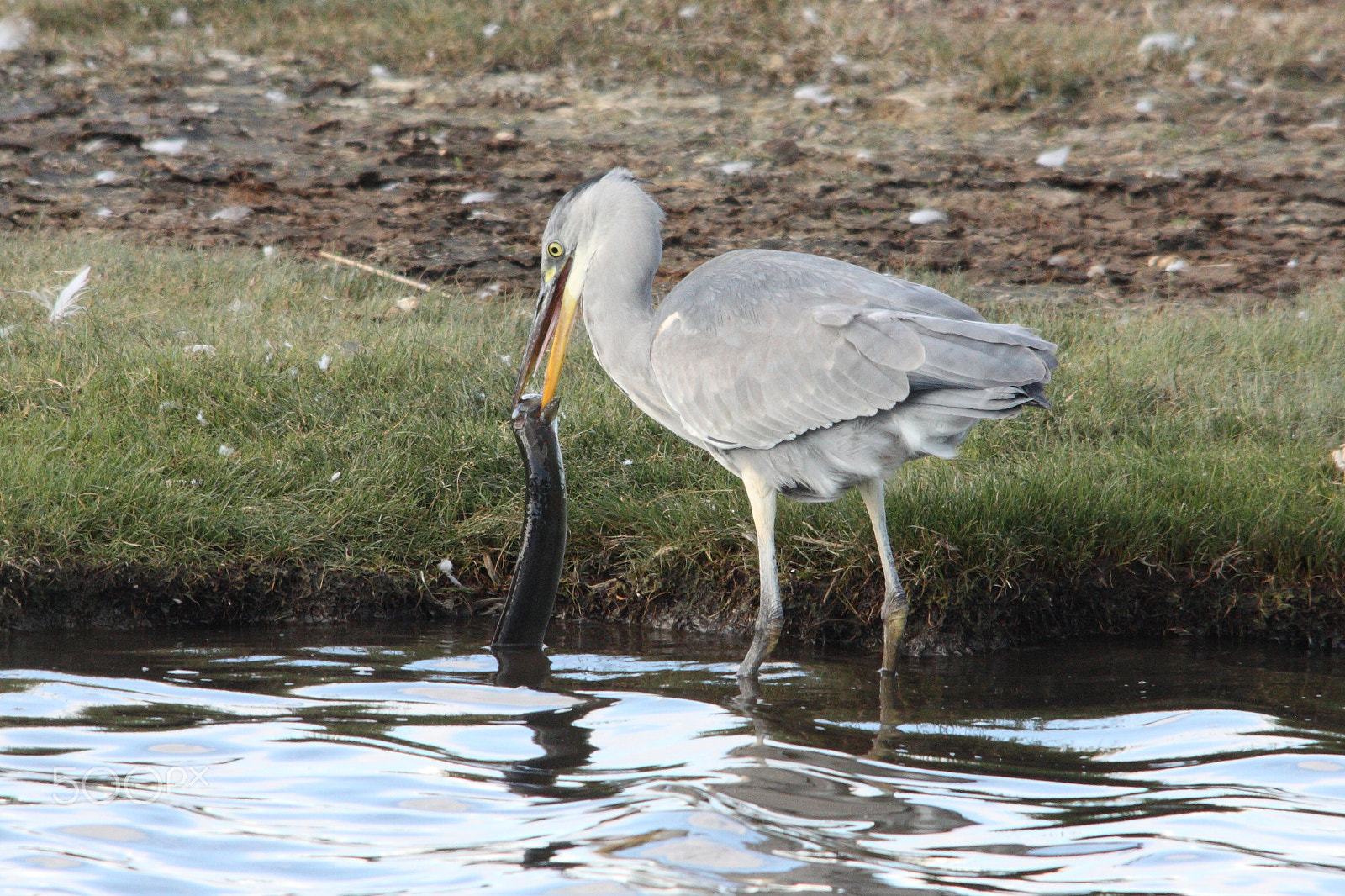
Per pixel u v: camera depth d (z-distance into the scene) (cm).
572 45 2759
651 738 786
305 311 1466
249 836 640
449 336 1361
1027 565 1038
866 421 895
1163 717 838
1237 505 1062
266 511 1069
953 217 1975
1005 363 842
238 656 937
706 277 973
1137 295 1638
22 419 1145
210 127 2286
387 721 802
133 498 1045
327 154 2200
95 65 2559
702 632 1048
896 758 759
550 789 701
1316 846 642
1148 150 2308
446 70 2653
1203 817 675
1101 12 3131
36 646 945
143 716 798
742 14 2905
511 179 2114
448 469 1147
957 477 1117
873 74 2659
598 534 1085
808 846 636
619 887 591
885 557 941
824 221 1941
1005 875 607
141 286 1494
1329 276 1683
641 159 2241
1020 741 794
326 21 2841
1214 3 3209
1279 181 2127
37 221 1758
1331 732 810
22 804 667
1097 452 1168
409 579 1062
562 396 1245
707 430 945
